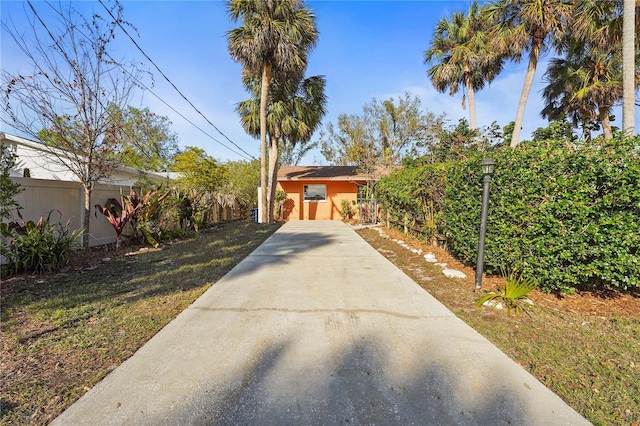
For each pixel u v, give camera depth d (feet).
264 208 42.60
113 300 11.38
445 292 12.92
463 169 15.96
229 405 5.80
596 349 8.21
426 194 22.89
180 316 10.00
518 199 12.30
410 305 11.26
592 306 11.27
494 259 13.71
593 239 10.27
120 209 22.95
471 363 7.37
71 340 8.26
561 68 41.39
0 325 9.09
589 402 6.09
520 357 7.77
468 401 6.00
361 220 45.42
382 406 5.83
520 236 12.35
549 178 11.17
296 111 42.88
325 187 54.60
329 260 18.99
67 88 16.63
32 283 13.43
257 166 67.31
